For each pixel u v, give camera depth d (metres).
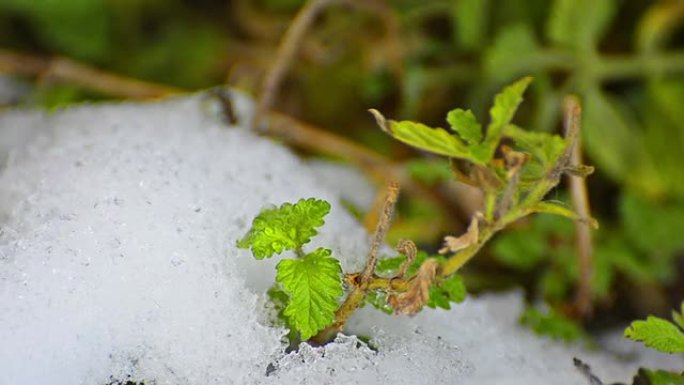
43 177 0.45
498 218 0.40
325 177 0.54
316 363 0.41
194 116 0.51
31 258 0.41
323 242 0.44
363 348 0.41
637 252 0.53
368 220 0.51
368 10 0.59
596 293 0.51
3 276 0.41
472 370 0.42
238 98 0.54
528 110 0.58
